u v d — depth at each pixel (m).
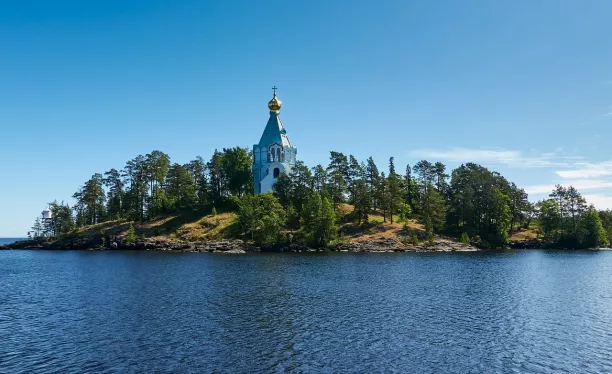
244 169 185.00
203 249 143.25
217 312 49.75
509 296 60.59
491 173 187.62
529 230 187.38
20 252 163.00
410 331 42.00
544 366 33.09
